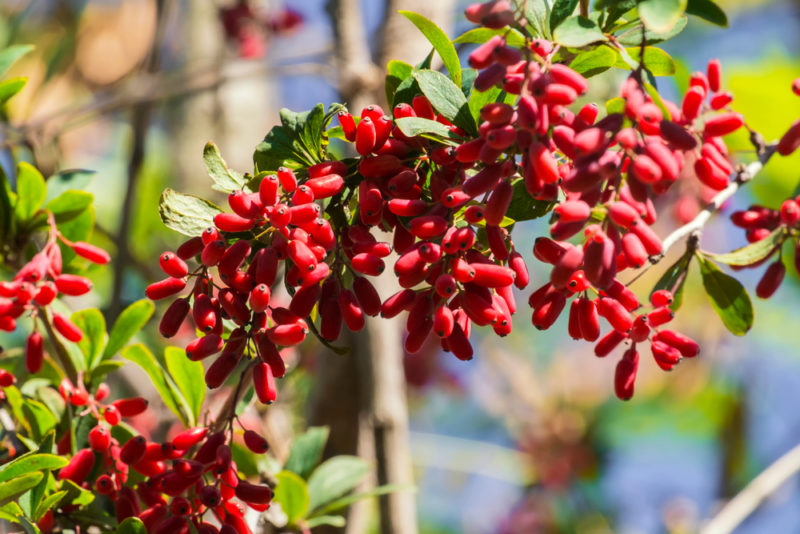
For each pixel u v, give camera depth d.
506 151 0.59
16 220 0.70
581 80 0.59
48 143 0.82
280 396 0.81
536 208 0.61
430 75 0.60
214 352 0.60
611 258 0.58
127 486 0.64
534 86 0.58
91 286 0.66
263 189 0.59
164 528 0.60
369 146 0.60
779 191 0.87
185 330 0.85
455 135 0.60
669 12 0.59
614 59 0.62
